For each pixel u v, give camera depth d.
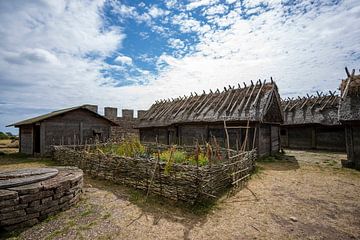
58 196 6.22
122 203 6.98
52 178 6.74
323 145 21.91
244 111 15.41
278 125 19.19
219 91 19.84
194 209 6.46
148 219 5.87
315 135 22.42
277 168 12.49
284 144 24.73
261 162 14.45
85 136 20.20
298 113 23.62
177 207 6.67
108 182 9.55
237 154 9.91
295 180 9.82
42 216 5.79
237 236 5.06
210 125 17.39
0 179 6.29
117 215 6.10
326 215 6.16
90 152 11.98
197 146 9.52
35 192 5.64
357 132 12.52
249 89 17.38
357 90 12.79
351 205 6.87
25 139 19.83
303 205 6.88
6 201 5.17
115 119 27.84
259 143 15.13
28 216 5.48
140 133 23.91
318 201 7.22
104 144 15.67
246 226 5.54
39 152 19.03
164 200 7.20
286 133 24.59
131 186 8.70
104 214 6.16
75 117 19.66
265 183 9.33
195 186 6.65
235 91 18.28
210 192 7.28
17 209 5.32
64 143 18.78
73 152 12.97
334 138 21.27
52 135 18.19
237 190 8.31
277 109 18.17
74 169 8.29
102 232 5.18
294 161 14.84
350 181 9.63
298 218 5.98
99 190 8.36
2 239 4.85
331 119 20.81
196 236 5.05
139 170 8.38
